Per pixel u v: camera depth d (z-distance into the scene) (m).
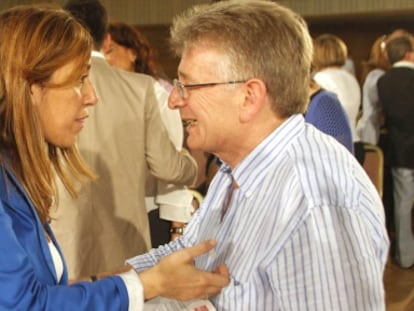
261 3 1.22
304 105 1.24
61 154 1.38
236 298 1.16
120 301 1.10
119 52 2.94
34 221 1.13
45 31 1.16
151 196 2.38
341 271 1.06
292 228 1.09
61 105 1.20
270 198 1.17
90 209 1.97
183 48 1.23
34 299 1.03
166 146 2.11
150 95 2.07
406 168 4.48
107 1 9.38
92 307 1.07
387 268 4.61
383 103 4.50
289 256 1.09
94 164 1.97
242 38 1.17
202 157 3.05
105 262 2.03
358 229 1.07
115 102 2.01
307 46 1.21
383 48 4.81
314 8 8.48
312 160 1.16
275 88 1.19
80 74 1.21
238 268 1.18
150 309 1.28
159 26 9.11
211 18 1.20
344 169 1.14
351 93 3.59
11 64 1.14
